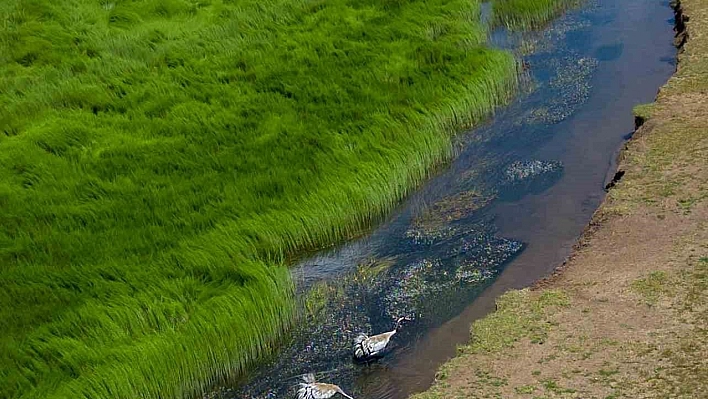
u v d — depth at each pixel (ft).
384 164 59.06
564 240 51.24
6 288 46.29
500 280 48.37
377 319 46.73
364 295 48.98
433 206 57.67
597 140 62.54
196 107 65.82
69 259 48.96
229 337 44.01
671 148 55.26
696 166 52.54
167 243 50.44
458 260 50.98
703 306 40.34
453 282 48.91
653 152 55.31
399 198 58.44
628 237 47.37
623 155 56.95
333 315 47.57
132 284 46.47
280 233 52.95
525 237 52.31
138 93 68.18
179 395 42.04
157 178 57.16
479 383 37.91
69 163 58.85
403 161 60.13
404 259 52.01
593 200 54.90
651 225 47.85
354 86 68.33
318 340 45.75
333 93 67.15
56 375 40.47
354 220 55.52
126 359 41.55
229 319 44.39
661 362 37.01
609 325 40.32
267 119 64.13
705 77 64.69
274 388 42.70
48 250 49.75
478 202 57.16
